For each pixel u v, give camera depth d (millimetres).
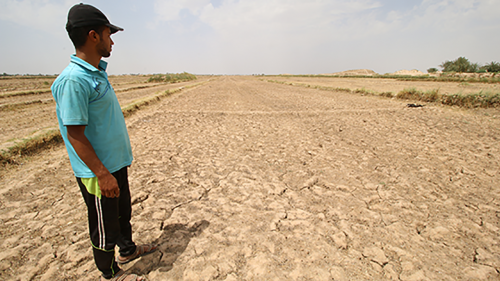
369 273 1979
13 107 11297
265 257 2156
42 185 3625
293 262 2098
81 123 1369
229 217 2760
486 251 2205
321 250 2232
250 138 6047
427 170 3930
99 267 1757
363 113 9023
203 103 12805
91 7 1446
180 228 2576
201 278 1943
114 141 1614
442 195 3168
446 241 2346
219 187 3482
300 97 15203
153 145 5539
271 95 16875
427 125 6934
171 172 4020
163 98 14930
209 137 6176
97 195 1550
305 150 5051
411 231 2488
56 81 1375
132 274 1883
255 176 3830
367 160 4422
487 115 8078
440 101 10773
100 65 1671
